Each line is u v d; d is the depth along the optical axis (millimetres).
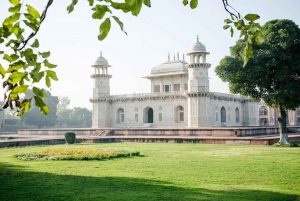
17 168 11852
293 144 20578
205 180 9234
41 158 14438
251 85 21031
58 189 8242
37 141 25109
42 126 60469
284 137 21156
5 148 21969
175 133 30266
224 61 20875
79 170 11258
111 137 28312
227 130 27312
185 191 7902
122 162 13227
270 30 19719
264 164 12109
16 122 61906
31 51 2018
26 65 2002
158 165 12219
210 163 12555
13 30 2012
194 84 36125
